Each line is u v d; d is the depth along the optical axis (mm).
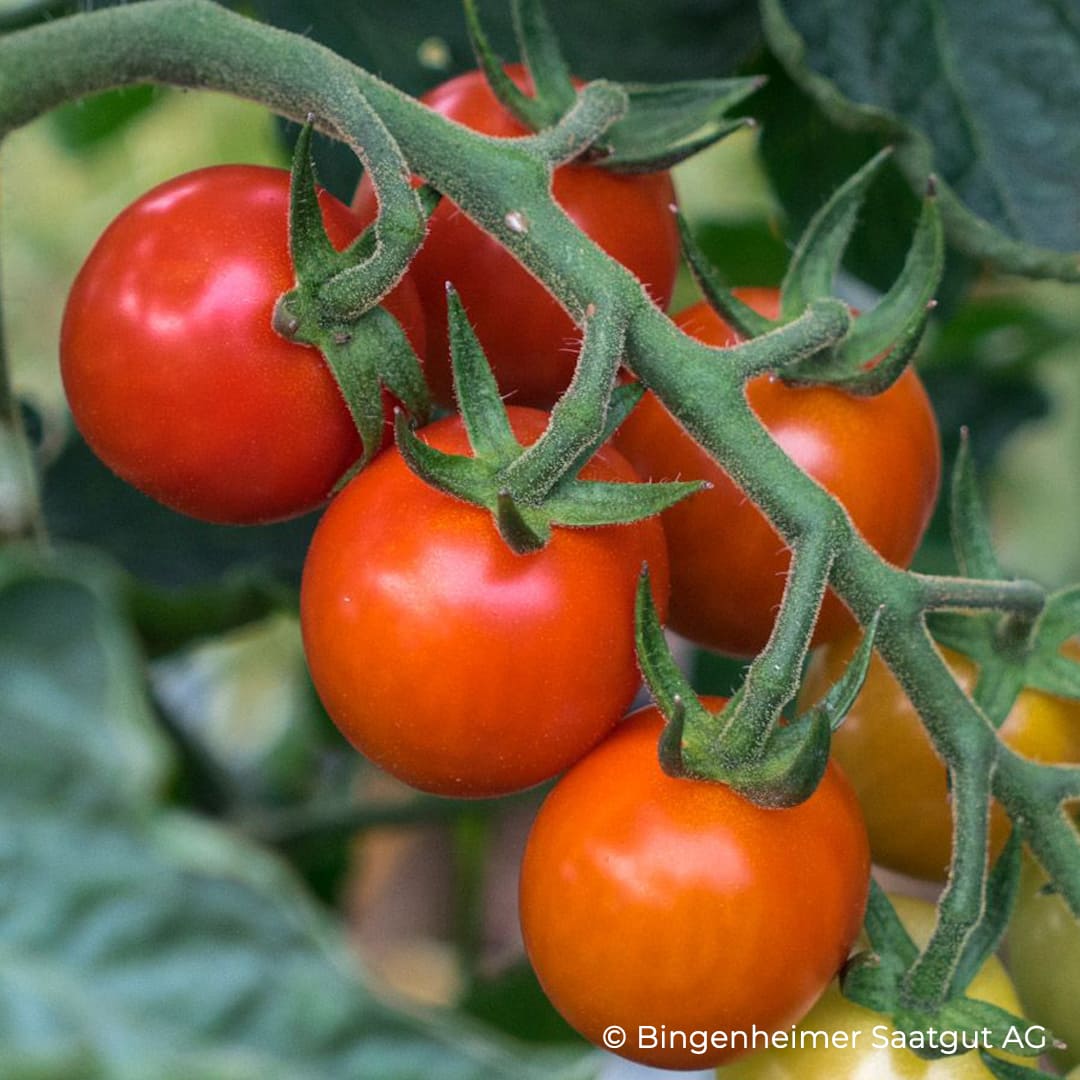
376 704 278
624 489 276
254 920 240
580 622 276
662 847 275
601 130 292
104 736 242
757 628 305
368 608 276
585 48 361
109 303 284
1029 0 346
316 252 279
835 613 305
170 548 365
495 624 274
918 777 312
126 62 279
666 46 361
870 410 301
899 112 345
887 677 315
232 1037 239
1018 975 315
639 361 279
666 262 313
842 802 284
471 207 284
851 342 299
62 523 362
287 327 280
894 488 301
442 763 280
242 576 346
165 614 349
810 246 299
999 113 346
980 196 345
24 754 242
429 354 308
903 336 295
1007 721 310
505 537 272
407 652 274
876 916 290
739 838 276
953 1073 293
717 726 277
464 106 307
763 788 275
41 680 243
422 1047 240
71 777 241
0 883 240
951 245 348
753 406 300
